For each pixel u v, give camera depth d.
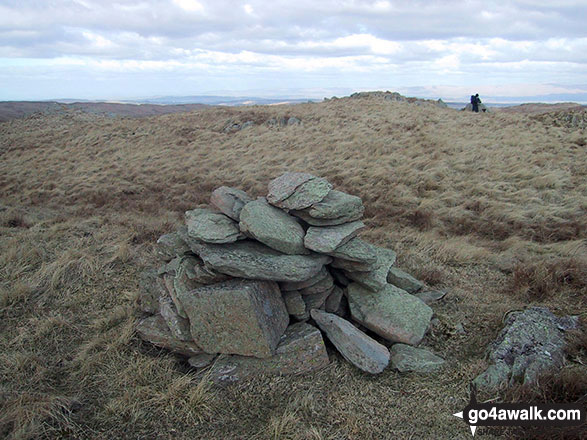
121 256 7.16
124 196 14.25
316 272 4.61
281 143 20.28
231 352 4.30
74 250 7.31
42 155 22.97
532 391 3.65
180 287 4.71
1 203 14.20
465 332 4.95
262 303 4.34
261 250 4.73
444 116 23.22
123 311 5.51
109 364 4.54
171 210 11.94
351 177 13.70
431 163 14.20
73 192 15.59
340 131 20.80
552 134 18.14
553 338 4.35
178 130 25.47
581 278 5.82
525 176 12.56
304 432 3.53
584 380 3.69
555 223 8.87
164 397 3.99
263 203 5.12
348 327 4.61
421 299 5.62
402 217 9.86
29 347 4.93
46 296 6.02
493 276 6.48
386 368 4.31
